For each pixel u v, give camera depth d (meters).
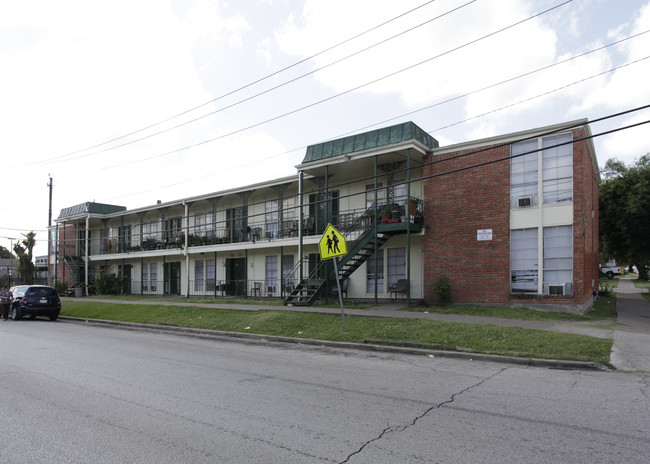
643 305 19.33
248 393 6.57
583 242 14.55
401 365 8.73
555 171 15.10
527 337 10.10
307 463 4.02
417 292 18.41
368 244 18.55
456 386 6.94
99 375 7.89
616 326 12.19
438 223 17.28
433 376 7.69
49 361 9.31
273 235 24.17
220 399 6.24
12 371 8.27
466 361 9.09
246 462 4.06
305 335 12.21
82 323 18.77
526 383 7.11
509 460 4.03
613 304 19.30
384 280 19.56
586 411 5.54
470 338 10.38
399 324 12.20
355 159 18.12
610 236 27.02
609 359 8.47
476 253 16.36
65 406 5.93
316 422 5.19
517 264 15.66
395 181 19.03
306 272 22.34
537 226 15.29
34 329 15.95
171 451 4.34
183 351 10.70
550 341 9.70
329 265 18.97
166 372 8.14
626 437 4.62
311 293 19.05
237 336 13.28
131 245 33.28
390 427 4.99
